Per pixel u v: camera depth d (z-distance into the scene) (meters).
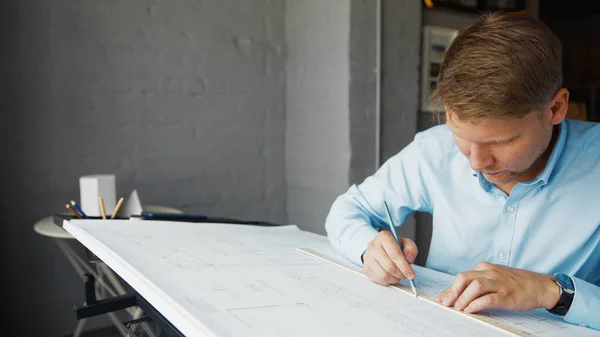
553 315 0.69
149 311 0.80
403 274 0.78
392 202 1.09
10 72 1.90
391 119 2.40
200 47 2.30
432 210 1.09
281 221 2.63
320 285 0.78
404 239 0.87
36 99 1.96
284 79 2.58
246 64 2.45
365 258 0.83
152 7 2.17
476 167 0.68
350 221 0.99
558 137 0.84
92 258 1.49
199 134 2.33
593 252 0.85
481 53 0.63
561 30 3.16
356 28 2.25
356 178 2.30
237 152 2.45
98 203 1.55
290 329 0.58
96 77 2.07
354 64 2.25
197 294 0.69
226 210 2.44
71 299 2.08
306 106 2.48
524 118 0.63
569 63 3.18
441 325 0.63
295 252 1.01
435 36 2.56
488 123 0.63
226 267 0.85
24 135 1.94
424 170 1.04
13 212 1.95
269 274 0.83
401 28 2.39
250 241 1.10
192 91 2.30
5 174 1.92
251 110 2.48
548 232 0.87
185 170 2.31
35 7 1.93
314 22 2.39
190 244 1.02
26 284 1.99
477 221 0.96
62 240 1.74
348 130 2.26
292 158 2.58
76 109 2.04
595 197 0.84
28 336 2.01
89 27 2.04
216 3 2.33
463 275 0.70
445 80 0.66
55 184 2.02
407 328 0.61
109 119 2.11
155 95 2.21
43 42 1.95
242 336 0.55
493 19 0.67
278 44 2.54
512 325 0.64
